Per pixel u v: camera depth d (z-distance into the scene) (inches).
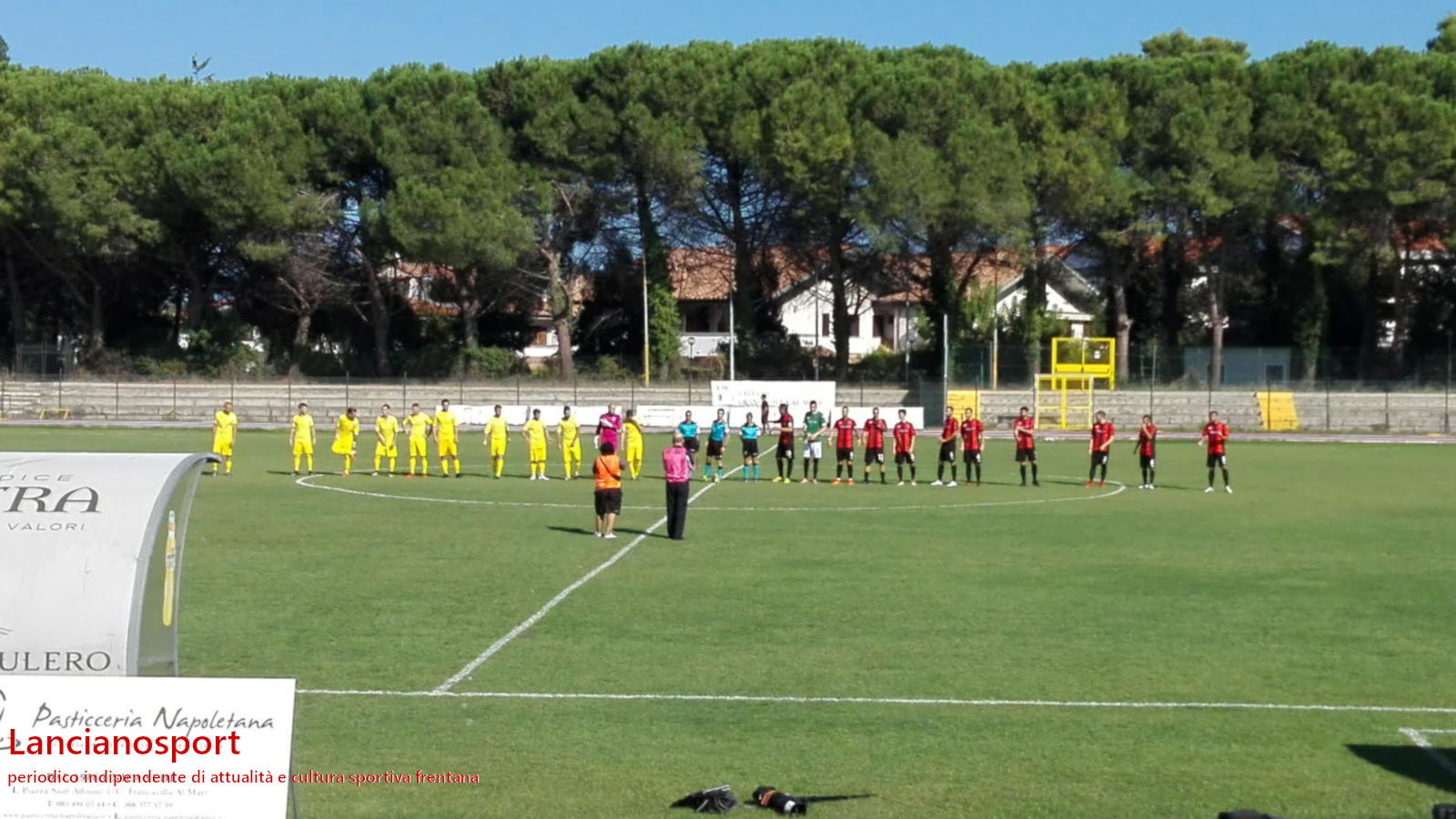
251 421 2380.7
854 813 331.6
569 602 623.2
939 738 396.8
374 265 2598.4
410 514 1010.1
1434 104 2313.0
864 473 1449.3
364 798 341.1
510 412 2258.9
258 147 2358.5
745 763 372.2
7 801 273.7
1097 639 542.3
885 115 2415.1
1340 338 2807.6
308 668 483.8
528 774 360.8
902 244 2423.7
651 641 533.6
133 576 295.1
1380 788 351.9
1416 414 2379.4
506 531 900.6
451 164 2373.3
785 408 1360.7
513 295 2753.4
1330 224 2420.0
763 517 1010.7
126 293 2787.9
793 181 2354.8
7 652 291.6
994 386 2417.6
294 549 805.9
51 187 2308.1
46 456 318.3
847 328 2647.6
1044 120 2437.3
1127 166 2532.0
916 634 549.6
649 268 2591.0
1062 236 2600.9
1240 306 2866.6
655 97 2442.2
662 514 1024.9
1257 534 911.0
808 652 514.6
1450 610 615.2
